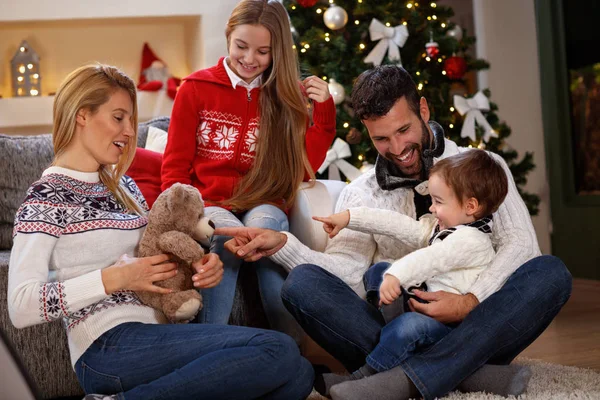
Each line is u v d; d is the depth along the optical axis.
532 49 4.64
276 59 2.22
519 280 1.69
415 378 1.59
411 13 3.64
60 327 1.96
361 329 1.71
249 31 2.18
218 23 4.24
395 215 1.86
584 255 4.35
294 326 2.00
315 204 2.14
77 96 1.59
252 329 1.55
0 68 4.31
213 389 1.47
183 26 4.55
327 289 1.72
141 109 4.23
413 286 1.74
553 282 1.68
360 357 1.74
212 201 2.18
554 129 4.52
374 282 1.77
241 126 2.25
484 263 1.74
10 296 1.45
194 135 2.27
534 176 4.60
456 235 1.70
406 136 1.86
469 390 1.69
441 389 1.60
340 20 3.46
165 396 1.45
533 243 1.79
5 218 2.37
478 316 1.64
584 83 4.29
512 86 4.59
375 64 3.47
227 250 1.91
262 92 2.27
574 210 4.41
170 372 1.51
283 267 1.93
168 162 2.24
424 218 1.88
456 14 5.93
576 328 2.92
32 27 4.31
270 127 2.24
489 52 4.55
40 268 1.48
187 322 1.69
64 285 1.46
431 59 3.74
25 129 4.29
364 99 1.85
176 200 1.66
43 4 4.11
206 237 1.72
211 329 1.55
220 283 1.86
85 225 1.57
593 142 4.27
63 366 1.97
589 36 4.20
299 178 2.21
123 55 4.47
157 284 1.63
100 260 1.58
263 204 2.11
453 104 3.74
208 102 2.26
